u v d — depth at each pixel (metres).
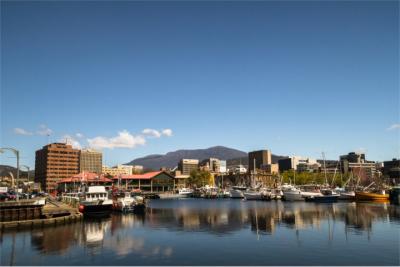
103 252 46.94
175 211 108.44
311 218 80.94
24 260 42.97
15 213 70.50
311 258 43.03
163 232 63.12
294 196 154.50
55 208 83.94
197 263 41.47
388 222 72.00
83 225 72.31
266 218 82.88
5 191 127.88
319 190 158.62
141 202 106.75
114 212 103.62
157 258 43.75
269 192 172.88
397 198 142.50
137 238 56.97
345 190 164.88
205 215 93.69
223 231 63.59
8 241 53.75
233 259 43.00
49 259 43.47
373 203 130.62
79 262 42.09
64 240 54.88
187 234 60.69
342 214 88.81
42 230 64.12
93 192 95.62
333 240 53.47
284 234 59.16
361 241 52.50
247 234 59.88
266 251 46.84
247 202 156.50
